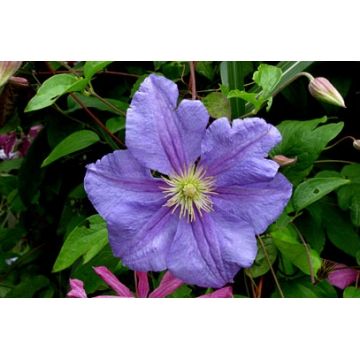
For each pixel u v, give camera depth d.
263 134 0.30
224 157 0.31
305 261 0.38
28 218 0.60
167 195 0.31
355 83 0.45
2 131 0.47
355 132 0.46
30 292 0.52
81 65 0.48
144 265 0.30
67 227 0.48
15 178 0.64
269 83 0.34
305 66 0.39
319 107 0.46
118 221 0.29
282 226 0.37
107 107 0.42
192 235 0.32
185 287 0.40
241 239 0.31
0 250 0.57
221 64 0.42
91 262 0.40
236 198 0.32
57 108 0.45
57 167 0.51
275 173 0.30
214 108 0.35
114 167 0.30
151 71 0.47
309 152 0.36
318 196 0.35
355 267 0.43
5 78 0.36
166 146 0.30
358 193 0.41
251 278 0.39
